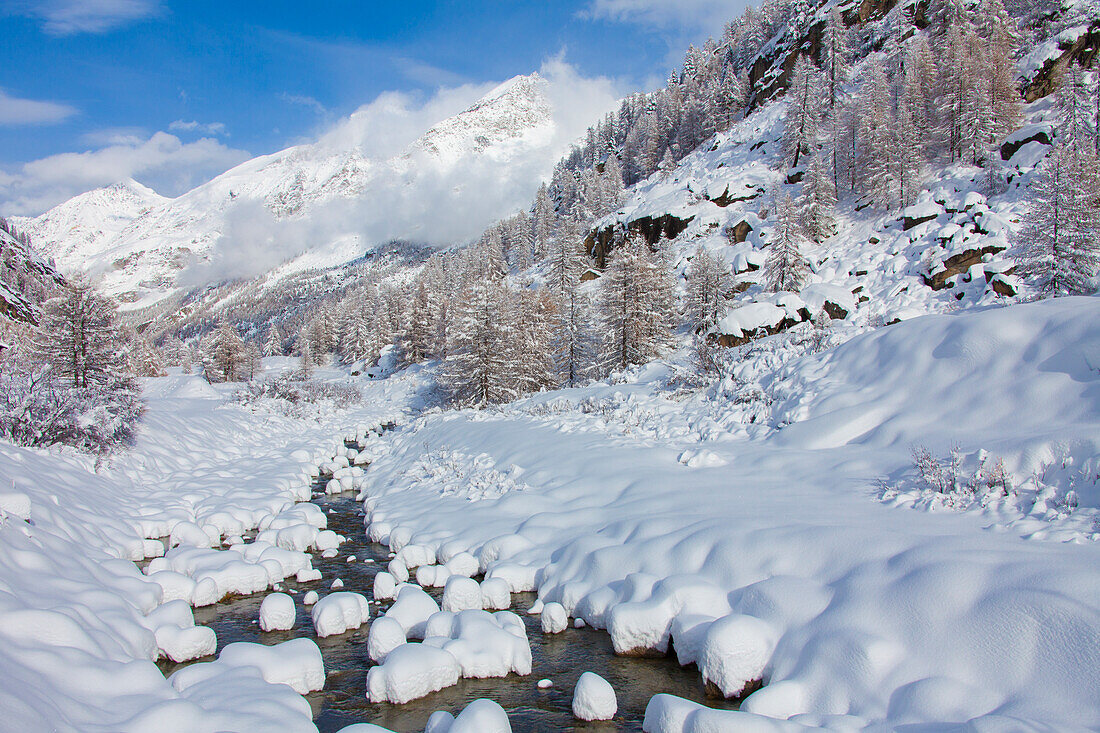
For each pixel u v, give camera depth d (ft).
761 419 50.34
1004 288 91.71
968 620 17.94
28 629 19.06
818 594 21.95
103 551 34.04
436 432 76.43
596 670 23.63
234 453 77.20
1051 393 32.60
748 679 20.51
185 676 20.24
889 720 16.29
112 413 53.88
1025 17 177.47
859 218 152.46
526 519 37.93
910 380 42.70
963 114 141.69
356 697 22.16
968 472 29.30
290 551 37.14
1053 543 21.20
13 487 32.91
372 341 256.32
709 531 28.12
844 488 32.78
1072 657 15.56
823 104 208.74
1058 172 84.02
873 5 240.32
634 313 122.72
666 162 263.70
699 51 350.23
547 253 291.38
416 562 35.42
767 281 138.41
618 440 51.24
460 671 23.29
